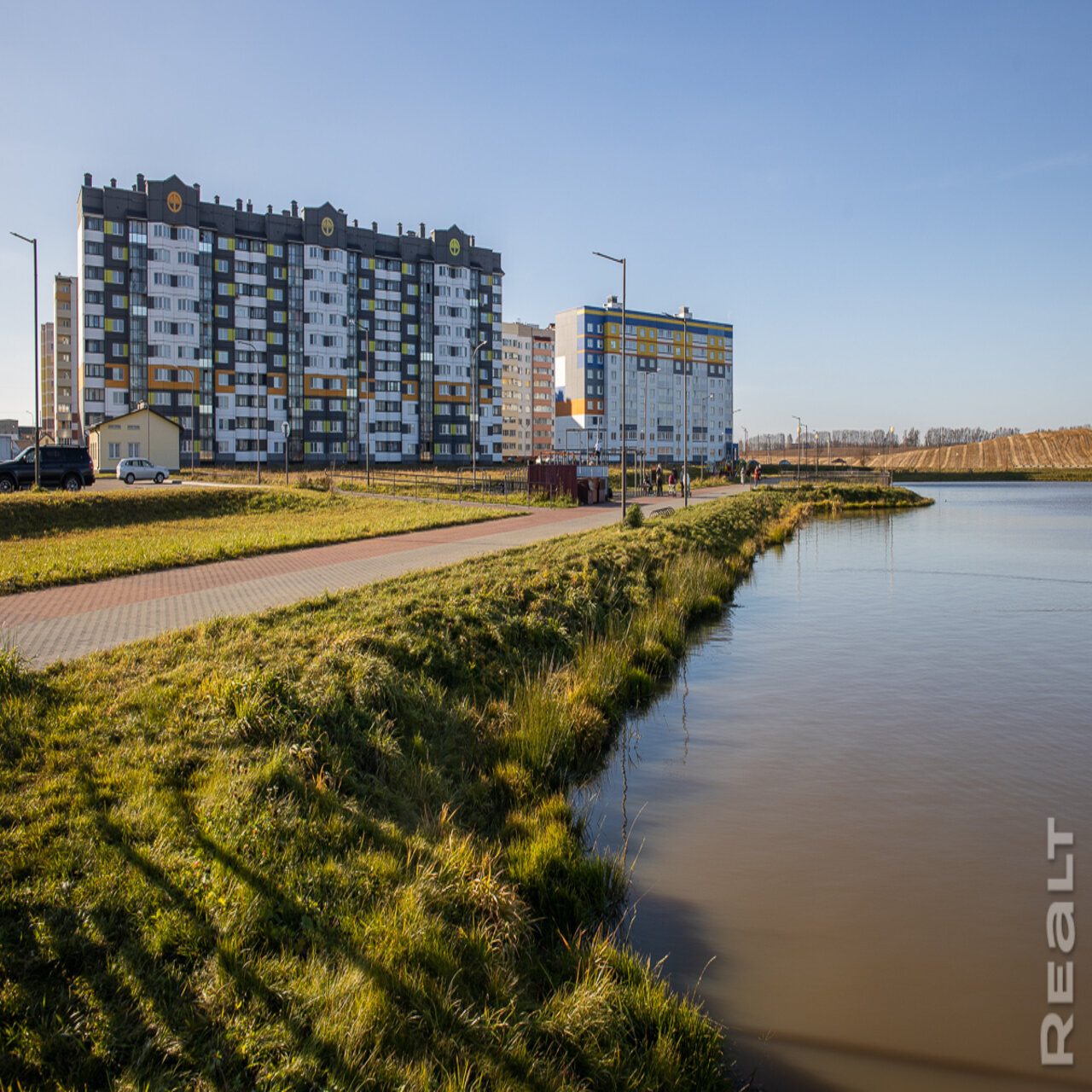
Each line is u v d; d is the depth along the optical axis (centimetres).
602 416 13812
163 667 838
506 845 666
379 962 445
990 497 7844
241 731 674
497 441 12256
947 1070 455
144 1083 351
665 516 3189
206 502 3209
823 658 1448
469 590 1342
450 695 946
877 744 1002
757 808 809
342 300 10462
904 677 1320
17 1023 369
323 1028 393
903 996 517
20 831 492
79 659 873
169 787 574
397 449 11138
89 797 543
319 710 732
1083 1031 487
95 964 409
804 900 631
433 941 475
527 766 823
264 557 1878
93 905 438
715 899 631
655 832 752
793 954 559
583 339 13550
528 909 563
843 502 6075
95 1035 371
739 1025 488
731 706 1155
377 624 1044
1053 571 2625
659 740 1011
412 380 11256
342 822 589
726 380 15338
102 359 8938
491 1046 416
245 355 9794
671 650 1423
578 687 1058
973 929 594
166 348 9156
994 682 1301
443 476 6531
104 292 8925
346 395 10556
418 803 692
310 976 425
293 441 10169
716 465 9300
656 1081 424
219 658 868
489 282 12100
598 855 686
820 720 1096
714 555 2483
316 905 480
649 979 504
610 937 564
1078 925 601
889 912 616
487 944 498
